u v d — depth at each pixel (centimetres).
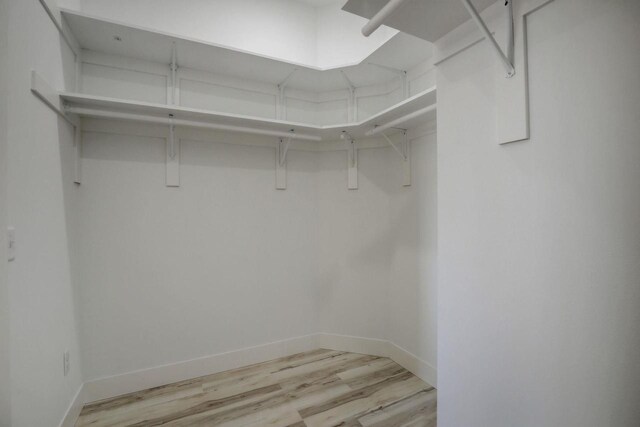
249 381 197
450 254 108
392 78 220
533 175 82
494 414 92
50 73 136
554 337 78
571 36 74
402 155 212
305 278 243
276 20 233
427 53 186
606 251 68
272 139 231
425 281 199
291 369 213
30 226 116
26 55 113
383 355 232
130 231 188
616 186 66
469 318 101
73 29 158
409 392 184
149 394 183
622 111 66
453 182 106
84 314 175
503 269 90
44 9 129
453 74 106
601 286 69
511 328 88
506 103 87
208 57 190
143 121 180
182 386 192
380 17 86
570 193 74
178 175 201
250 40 223
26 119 114
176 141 201
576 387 73
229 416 162
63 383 146
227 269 216
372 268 236
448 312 108
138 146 191
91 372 176
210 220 211
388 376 203
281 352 232
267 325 229
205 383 195
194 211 206
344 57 241
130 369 187
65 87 155
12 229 103
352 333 241
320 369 213
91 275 177
